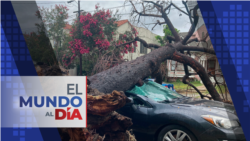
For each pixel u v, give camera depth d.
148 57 4.63
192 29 5.29
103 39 6.62
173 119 2.84
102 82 3.60
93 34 6.61
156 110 3.10
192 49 5.40
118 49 6.55
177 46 5.33
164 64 6.36
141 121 3.17
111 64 6.31
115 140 2.84
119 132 2.88
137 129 3.19
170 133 2.87
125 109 3.36
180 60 5.27
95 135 2.57
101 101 2.54
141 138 3.15
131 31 6.59
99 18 6.55
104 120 2.69
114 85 3.62
